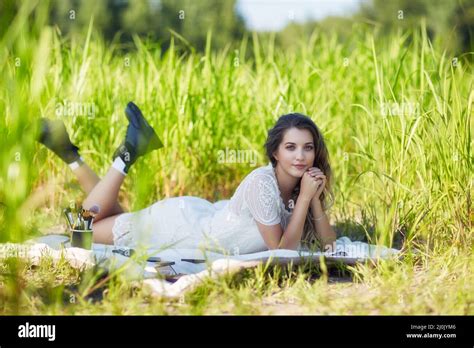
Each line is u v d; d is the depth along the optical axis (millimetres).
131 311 2668
